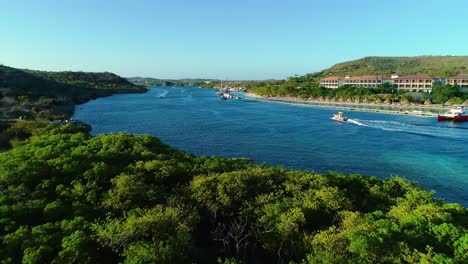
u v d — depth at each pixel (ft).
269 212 81.46
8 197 78.18
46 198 83.05
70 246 61.82
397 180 111.75
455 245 62.75
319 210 84.12
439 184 176.76
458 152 241.76
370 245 60.54
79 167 100.01
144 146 133.08
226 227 88.94
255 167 121.08
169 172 102.83
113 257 67.10
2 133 233.14
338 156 230.07
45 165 98.73
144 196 88.22
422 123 370.94
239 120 403.13
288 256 79.15
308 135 304.71
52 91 590.14
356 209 90.84
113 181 92.07
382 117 422.82
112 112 480.64
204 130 329.93
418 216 75.87
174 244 67.36
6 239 63.72
